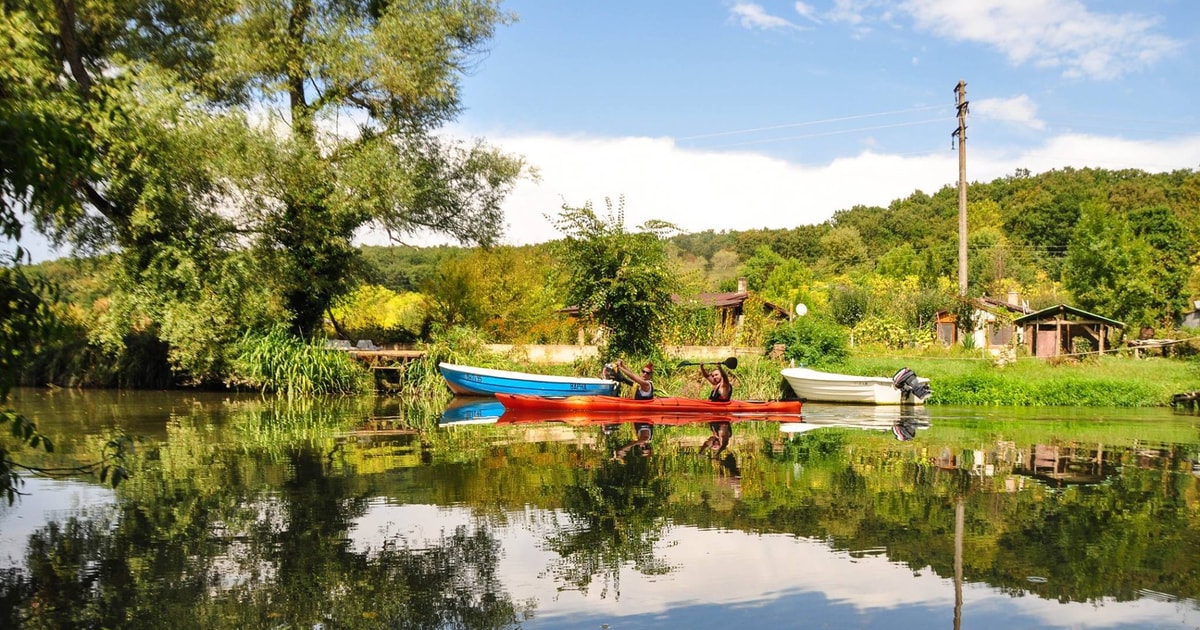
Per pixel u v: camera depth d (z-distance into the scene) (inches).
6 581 217.5
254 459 421.1
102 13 784.3
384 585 217.5
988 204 3184.1
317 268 925.2
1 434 499.5
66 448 445.4
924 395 789.9
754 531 274.8
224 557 241.4
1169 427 601.6
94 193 755.4
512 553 248.2
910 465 408.5
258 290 828.0
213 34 887.1
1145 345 1067.9
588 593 212.8
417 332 1167.6
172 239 783.1
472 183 1069.8
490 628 187.0
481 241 1098.1
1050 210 2967.5
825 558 244.5
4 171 174.4
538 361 957.8
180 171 763.4
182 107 757.3
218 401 777.6
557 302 914.7
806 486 351.6
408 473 380.5
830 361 927.7
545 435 533.3
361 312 1291.8
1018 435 545.3
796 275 2495.1
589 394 777.6
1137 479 374.3
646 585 219.3
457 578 224.2
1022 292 2009.1
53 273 822.5
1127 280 1336.1
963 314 1189.7
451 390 866.1
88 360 928.9
